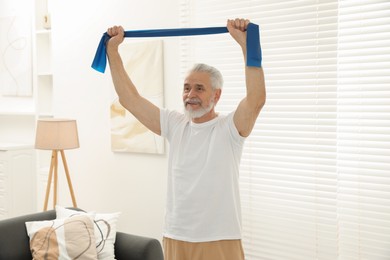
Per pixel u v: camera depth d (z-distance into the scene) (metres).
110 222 3.29
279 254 3.22
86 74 4.31
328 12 2.93
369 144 2.83
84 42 4.32
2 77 5.32
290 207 3.15
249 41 2.02
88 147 4.34
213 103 2.17
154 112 2.32
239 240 2.11
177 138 2.21
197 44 3.54
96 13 4.21
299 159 3.10
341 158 2.93
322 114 2.99
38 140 3.90
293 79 3.10
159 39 3.75
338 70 2.91
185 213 2.08
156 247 3.11
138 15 3.92
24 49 5.06
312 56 3.01
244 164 3.34
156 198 3.88
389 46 2.74
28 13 5.00
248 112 2.04
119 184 4.13
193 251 2.07
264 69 3.21
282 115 3.15
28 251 3.10
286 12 3.10
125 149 4.01
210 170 2.06
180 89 3.67
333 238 2.98
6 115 5.42
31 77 5.03
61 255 3.00
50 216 3.37
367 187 2.85
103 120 4.21
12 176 4.78
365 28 2.82
